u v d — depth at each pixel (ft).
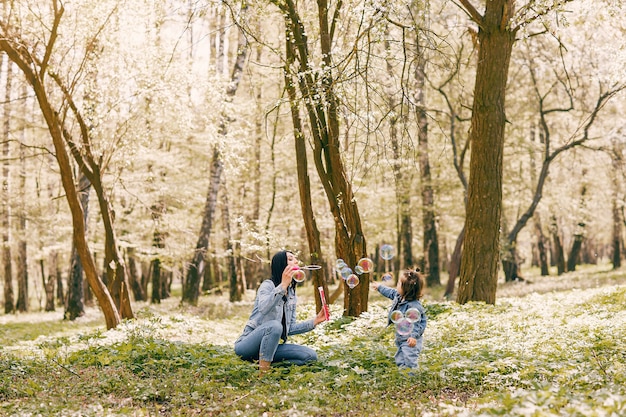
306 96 34.47
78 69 48.47
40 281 188.34
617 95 61.82
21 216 92.48
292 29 38.47
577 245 131.95
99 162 51.24
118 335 38.73
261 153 99.96
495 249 46.21
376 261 143.64
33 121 81.41
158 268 102.22
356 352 26.89
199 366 25.77
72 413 18.94
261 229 55.93
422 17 30.27
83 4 48.49
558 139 105.29
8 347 40.68
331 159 40.09
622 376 19.98
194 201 98.78
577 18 50.24
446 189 95.86
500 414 14.87
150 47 54.80
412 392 21.33
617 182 116.47
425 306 43.70
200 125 91.09
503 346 27.78
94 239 93.04
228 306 80.02
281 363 25.08
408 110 30.76
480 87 45.55
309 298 94.89
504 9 44.16
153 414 19.43
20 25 46.73
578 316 38.88
